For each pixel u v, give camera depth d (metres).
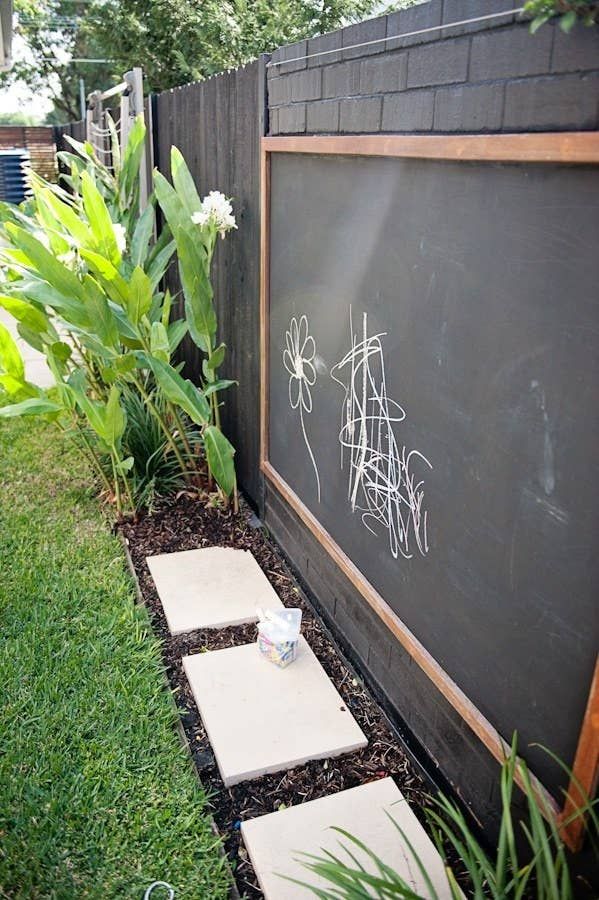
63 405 3.53
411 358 2.15
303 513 3.12
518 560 1.72
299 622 2.79
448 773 2.16
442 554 2.08
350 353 2.57
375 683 2.61
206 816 2.10
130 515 3.79
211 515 3.84
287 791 2.21
